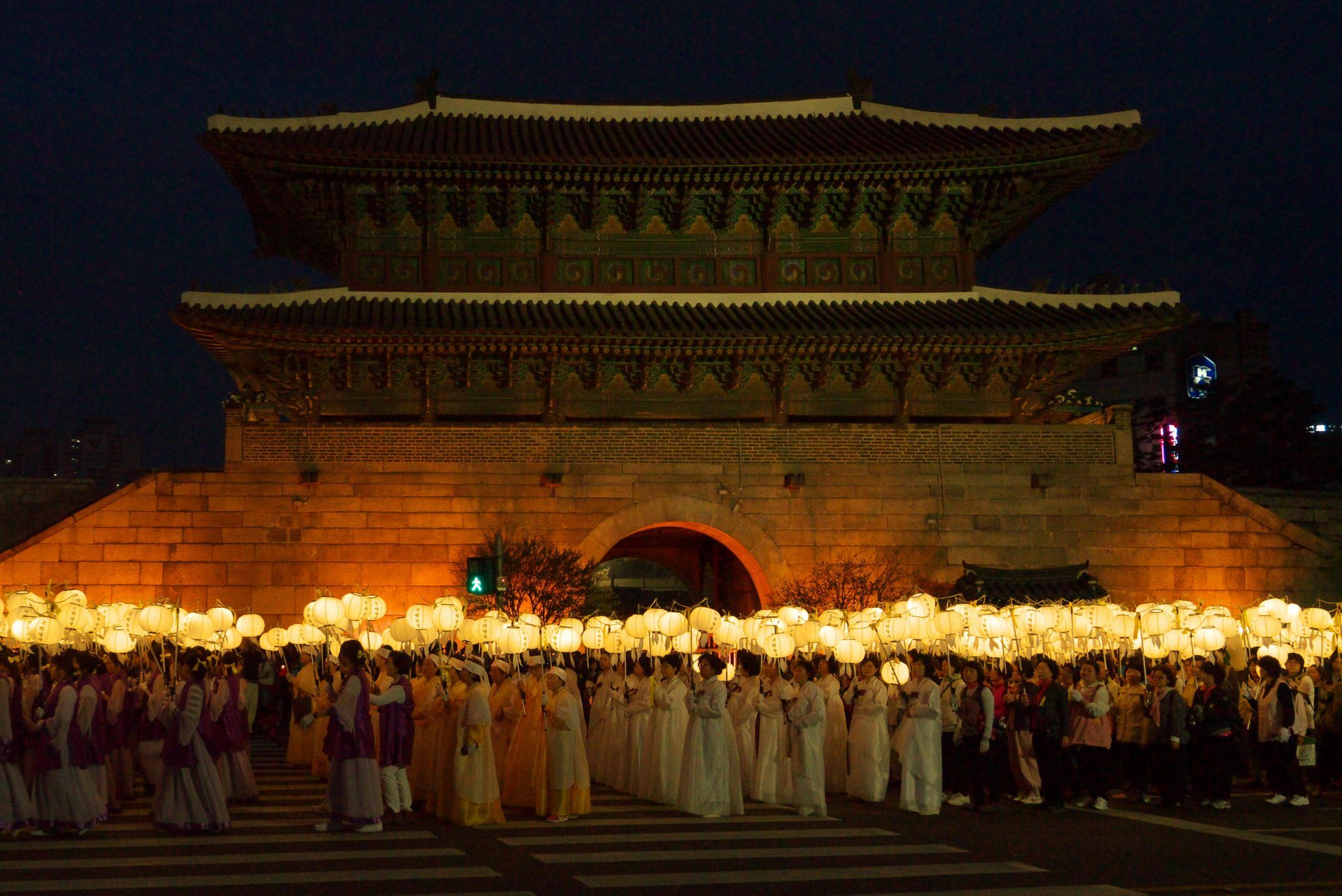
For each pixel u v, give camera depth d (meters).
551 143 40.28
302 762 25.84
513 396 38.16
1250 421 65.25
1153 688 22.08
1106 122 39.31
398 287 38.91
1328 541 42.19
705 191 39.00
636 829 17.84
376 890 13.09
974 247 40.72
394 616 34.44
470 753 17.86
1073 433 37.28
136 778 23.36
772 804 20.75
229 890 13.08
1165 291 38.41
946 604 32.56
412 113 42.16
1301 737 21.47
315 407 37.38
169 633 25.55
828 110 44.00
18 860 14.85
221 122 37.84
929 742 19.94
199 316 34.41
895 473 36.62
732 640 25.62
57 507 38.12
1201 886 13.85
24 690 18.55
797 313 38.53
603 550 35.28
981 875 14.38
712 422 38.19
